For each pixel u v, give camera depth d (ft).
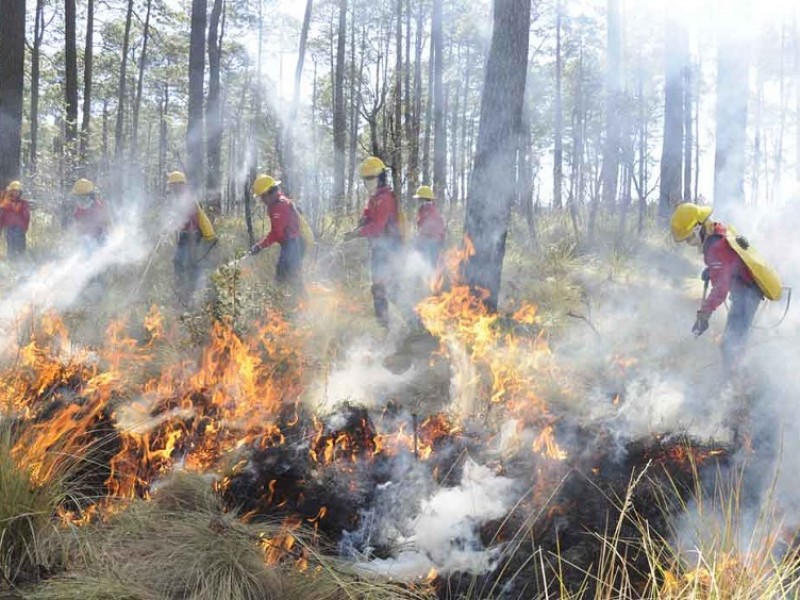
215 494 11.51
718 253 18.03
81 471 11.91
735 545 10.37
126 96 111.86
